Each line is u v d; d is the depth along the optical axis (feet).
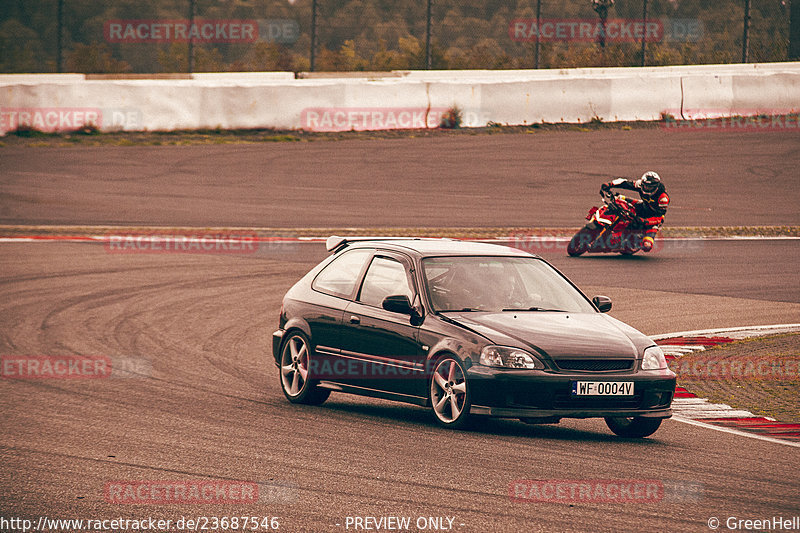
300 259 175.11
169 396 90.43
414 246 90.38
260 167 265.13
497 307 84.02
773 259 189.26
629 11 429.79
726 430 82.53
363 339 85.71
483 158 284.61
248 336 122.21
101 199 222.89
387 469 64.95
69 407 84.79
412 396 82.12
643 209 186.19
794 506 58.59
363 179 255.91
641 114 342.85
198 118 305.73
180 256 175.94
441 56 487.20
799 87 353.92
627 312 140.46
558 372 75.72
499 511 55.72
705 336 125.59
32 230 192.34
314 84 312.50
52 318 128.57
